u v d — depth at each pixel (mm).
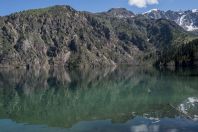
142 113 68938
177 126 55375
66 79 194625
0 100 99312
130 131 53438
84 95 110312
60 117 68438
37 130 56656
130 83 152375
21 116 70750
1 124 61812
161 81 151000
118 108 77938
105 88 133500
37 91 125562
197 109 71688
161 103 82188
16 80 185750
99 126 57781
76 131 55094
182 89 112500
